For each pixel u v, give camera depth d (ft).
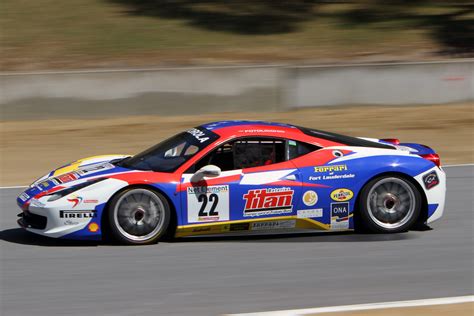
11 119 96.58
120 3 162.09
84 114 98.53
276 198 48.80
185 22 153.48
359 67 104.42
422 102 106.22
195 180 47.78
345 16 161.89
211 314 35.65
